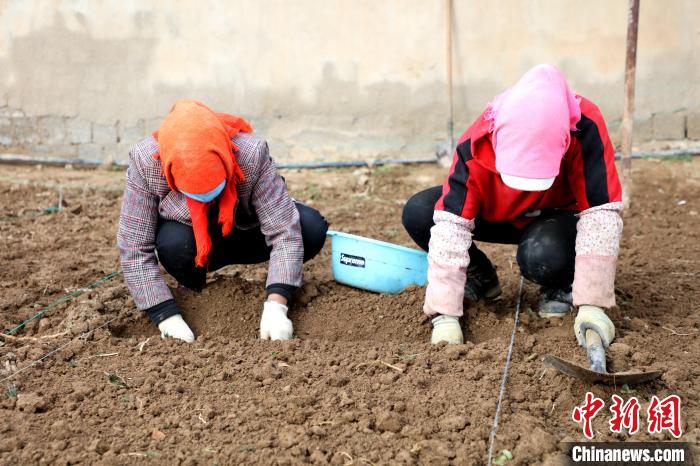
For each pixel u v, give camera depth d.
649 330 3.66
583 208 3.36
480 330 3.74
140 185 3.55
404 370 3.33
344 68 7.43
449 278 3.50
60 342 3.62
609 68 7.14
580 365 3.23
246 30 7.41
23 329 3.83
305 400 3.08
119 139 7.71
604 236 3.30
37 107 7.70
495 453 2.78
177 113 3.32
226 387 3.24
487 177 3.38
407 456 2.74
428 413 3.02
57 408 3.10
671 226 5.55
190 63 7.51
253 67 7.48
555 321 3.76
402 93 7.44
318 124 7.56
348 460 2.74
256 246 3.96
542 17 7.14
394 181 6.96
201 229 3.41
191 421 2.99
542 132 2.85
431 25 7.27
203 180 3.17
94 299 4.00
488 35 7.23
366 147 7.57
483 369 3.30
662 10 7.02
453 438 2.86
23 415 3.04
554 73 3.07
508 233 3.86
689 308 3.97
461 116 7.41
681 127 7.21
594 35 7.11
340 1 7.30
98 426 2.98
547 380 3.20
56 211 6.05
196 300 3.99
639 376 3.05
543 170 2.84
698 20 7.02
